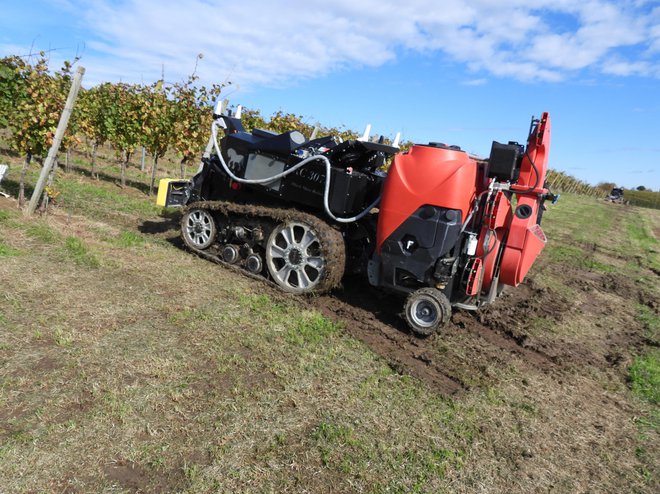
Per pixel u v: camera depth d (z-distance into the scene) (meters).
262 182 6.32
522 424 3.83
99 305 4.61
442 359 4.79
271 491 2.70
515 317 6.48
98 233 6.96
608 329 6.59
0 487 2.46
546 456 3.49
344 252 5.69
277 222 6.00
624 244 14.89
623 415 4.25
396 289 5.47
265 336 4.53
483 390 4.27
